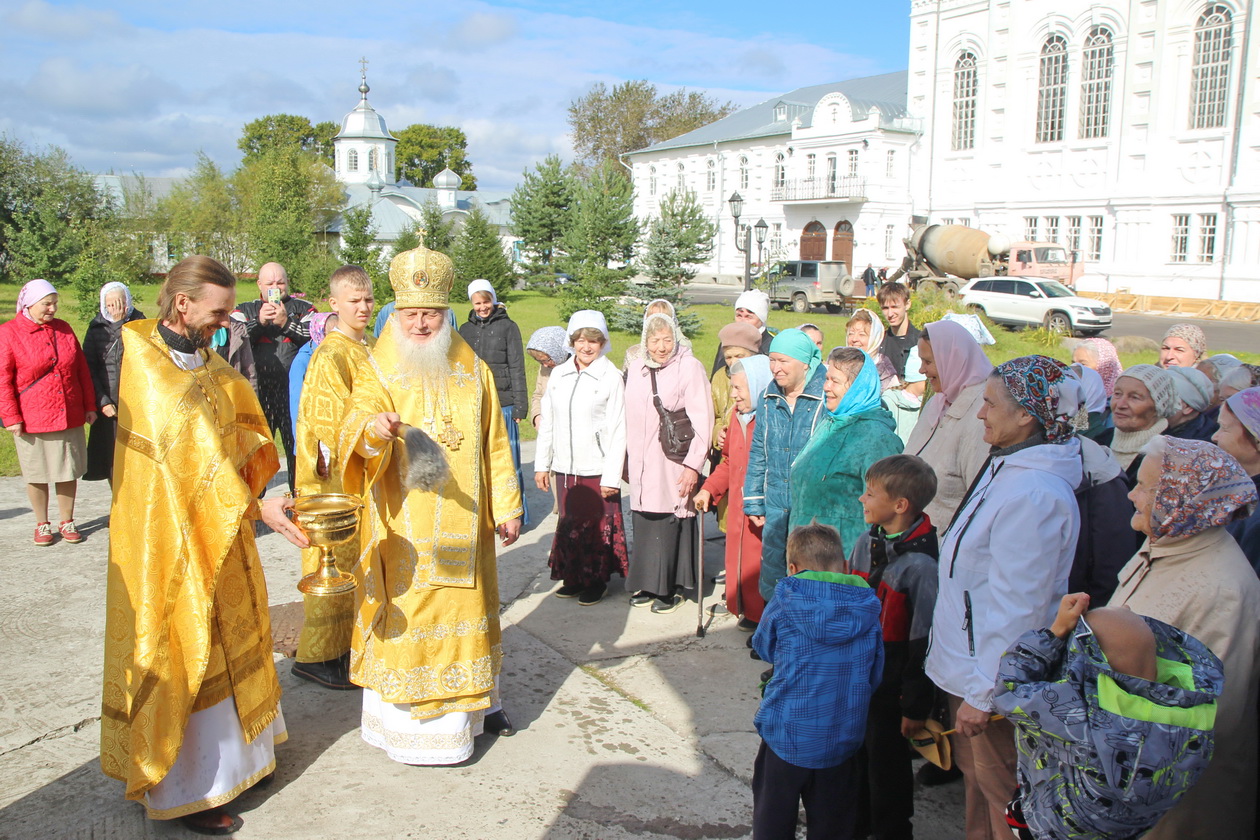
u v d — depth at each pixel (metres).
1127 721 2.01
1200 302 33.19
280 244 38.53
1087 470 3.37
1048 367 2.70
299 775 3.45
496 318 6.80
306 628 4.15
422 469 3.13
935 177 44.47
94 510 6.96
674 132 66.88
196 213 46.59
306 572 4.14
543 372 6.80
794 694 2.84
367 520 3.40
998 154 41.59
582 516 5.30
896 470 3.14
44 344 5.84
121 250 37.25
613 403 5.18
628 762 3.63
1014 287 25.81
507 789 3.41
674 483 5.11
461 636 3.43
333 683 4.16
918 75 44.50
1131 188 36.69
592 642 4.84
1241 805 2.56
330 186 49.44
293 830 3.10
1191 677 2.07
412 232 36.34
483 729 3.80
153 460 2.87
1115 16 36.66
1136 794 2.00
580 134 67.69
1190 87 34.84
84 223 38.25
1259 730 2.58
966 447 3.47
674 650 4.75
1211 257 34.53
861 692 2.85
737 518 4.96
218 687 3.02
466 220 36.66
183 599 2.90
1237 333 26.20
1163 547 2.53
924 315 21.69
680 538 5.26
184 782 2.98
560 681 4.37
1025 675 2.20
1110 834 2.07
